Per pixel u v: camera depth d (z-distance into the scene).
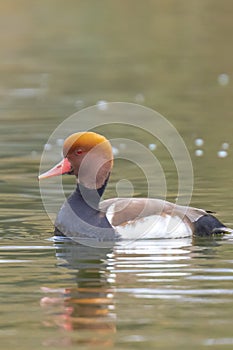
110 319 8.88
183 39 35.38
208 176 15.95
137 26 37.84
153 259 11.06
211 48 33.53
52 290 9.85
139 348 8.12
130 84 27.30
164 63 30.97
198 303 9.33
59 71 29.45
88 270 10.62
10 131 20.73
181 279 10.19
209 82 27.77
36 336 8.47
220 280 10.12
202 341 8.27
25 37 35.19
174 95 25.58
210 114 22.75
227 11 41.25
